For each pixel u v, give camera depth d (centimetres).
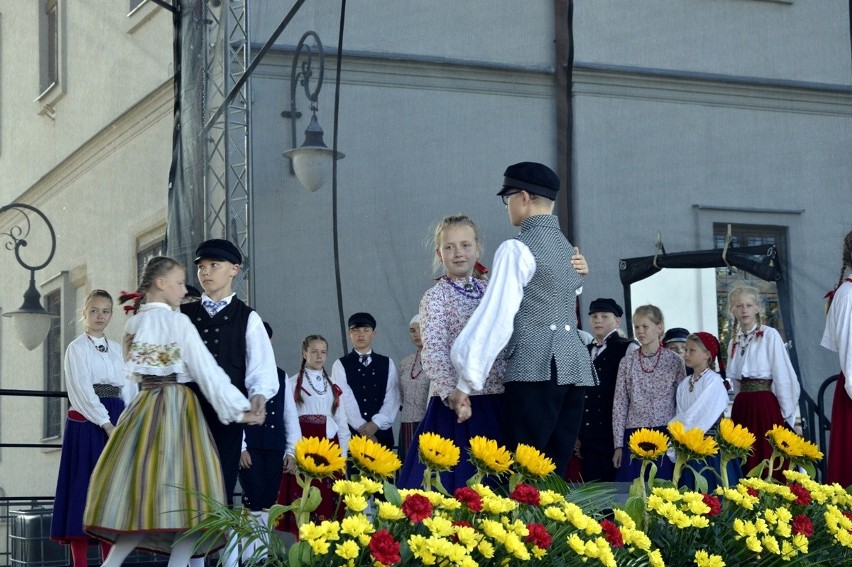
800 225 721
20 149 1162
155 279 425
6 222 1155
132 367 412
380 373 694
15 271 1126
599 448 667
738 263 707
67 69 1106
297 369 683
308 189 676
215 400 411
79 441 587
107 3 1065
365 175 689
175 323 415
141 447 403
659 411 631
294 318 672
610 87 720
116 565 402
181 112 715
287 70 679
